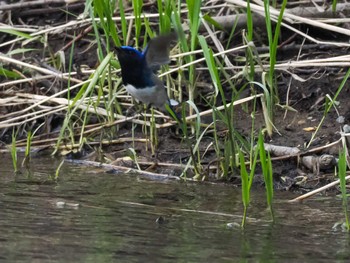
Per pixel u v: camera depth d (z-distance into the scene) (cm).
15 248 761
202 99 1259
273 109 1183
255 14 1322
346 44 1247
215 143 1130
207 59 1065
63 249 761
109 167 1144
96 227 845
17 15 1464
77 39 1378
